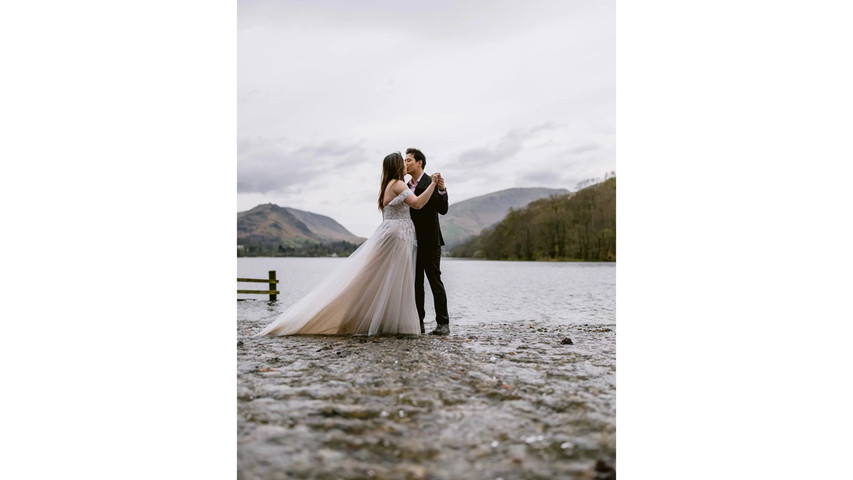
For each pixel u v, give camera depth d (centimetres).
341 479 302
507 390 474
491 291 2484
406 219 802
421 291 845
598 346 715
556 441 360
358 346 680
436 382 498
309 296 804
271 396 452
